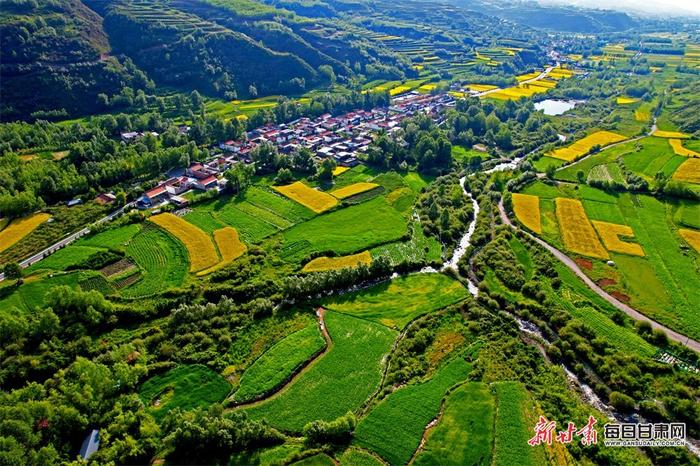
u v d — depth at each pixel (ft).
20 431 197.98
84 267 347.15
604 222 418.10
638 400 244.63
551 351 276.00
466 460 213.66
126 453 208.03
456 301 322.14
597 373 263.70
